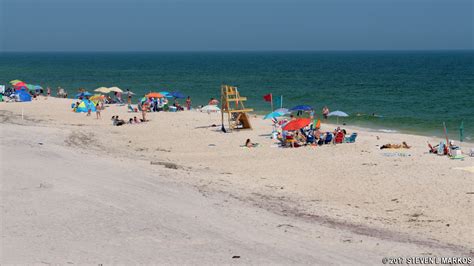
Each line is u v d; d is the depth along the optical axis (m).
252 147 31.80
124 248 13.52
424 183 22.23
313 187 22.42
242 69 156.88
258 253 13.52
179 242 14.17
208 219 16.48
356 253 13.85
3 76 115.88
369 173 24.31
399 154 28.11
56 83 96.06
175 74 129.00
